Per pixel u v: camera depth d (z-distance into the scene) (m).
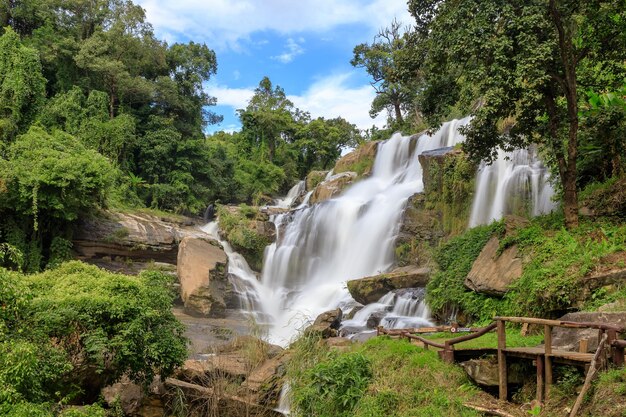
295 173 52.09
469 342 10.25
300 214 29.62
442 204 21.72
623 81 13.90
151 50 38.69
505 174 19.95
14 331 7.90
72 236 23.91
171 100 39.12
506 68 11.61
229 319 21.47
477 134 13.47
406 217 22.47
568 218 12.16
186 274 22.14
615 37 12.30
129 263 24.83
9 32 30.05
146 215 29.28
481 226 15.95
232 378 11.34
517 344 9.38
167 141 35.91
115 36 35.78
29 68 29.77
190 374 11.54
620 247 10.41
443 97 14.30
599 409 6.01
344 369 8.94
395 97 42.69
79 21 37.09
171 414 10.82
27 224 22.67
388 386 8.52
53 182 21.70
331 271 25.69
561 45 11.70
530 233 12.47
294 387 9.77
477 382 8.10
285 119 53.09
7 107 28.72
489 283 12.47
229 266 27.28
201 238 26.50
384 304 17.31
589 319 8.29
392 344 10.12
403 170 30.73
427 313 15.15
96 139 31.84
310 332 11.98
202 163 37.69
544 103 12.77
